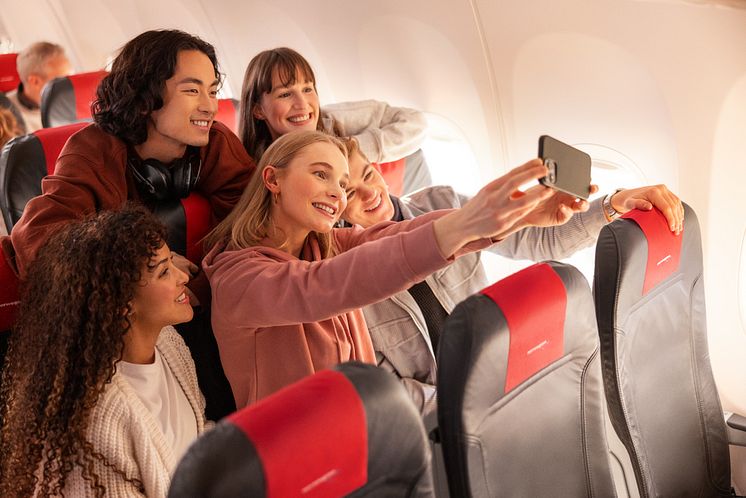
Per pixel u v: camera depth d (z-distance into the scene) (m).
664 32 2.23
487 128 2.79
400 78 3.01
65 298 1.38
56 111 2.92
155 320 1.46
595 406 1.50
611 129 2.47
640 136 2.42
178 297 1.47
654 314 1.78
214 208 1.95
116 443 1.38
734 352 2.41
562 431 1.44
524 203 1.18
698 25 2.16
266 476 0.84
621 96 2.40
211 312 1.65
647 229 1.71
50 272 1.40
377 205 2.00
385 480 0.99
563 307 1.37
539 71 2.53
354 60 3.15
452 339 1.24
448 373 1.24
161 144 1.83
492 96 2.71
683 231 1.82
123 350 1.40
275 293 1.41
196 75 1.76
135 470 1.40
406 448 0.99
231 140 2.00
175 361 1.60
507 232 1.37
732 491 2.00
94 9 4.63
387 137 2.73
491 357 1.25
